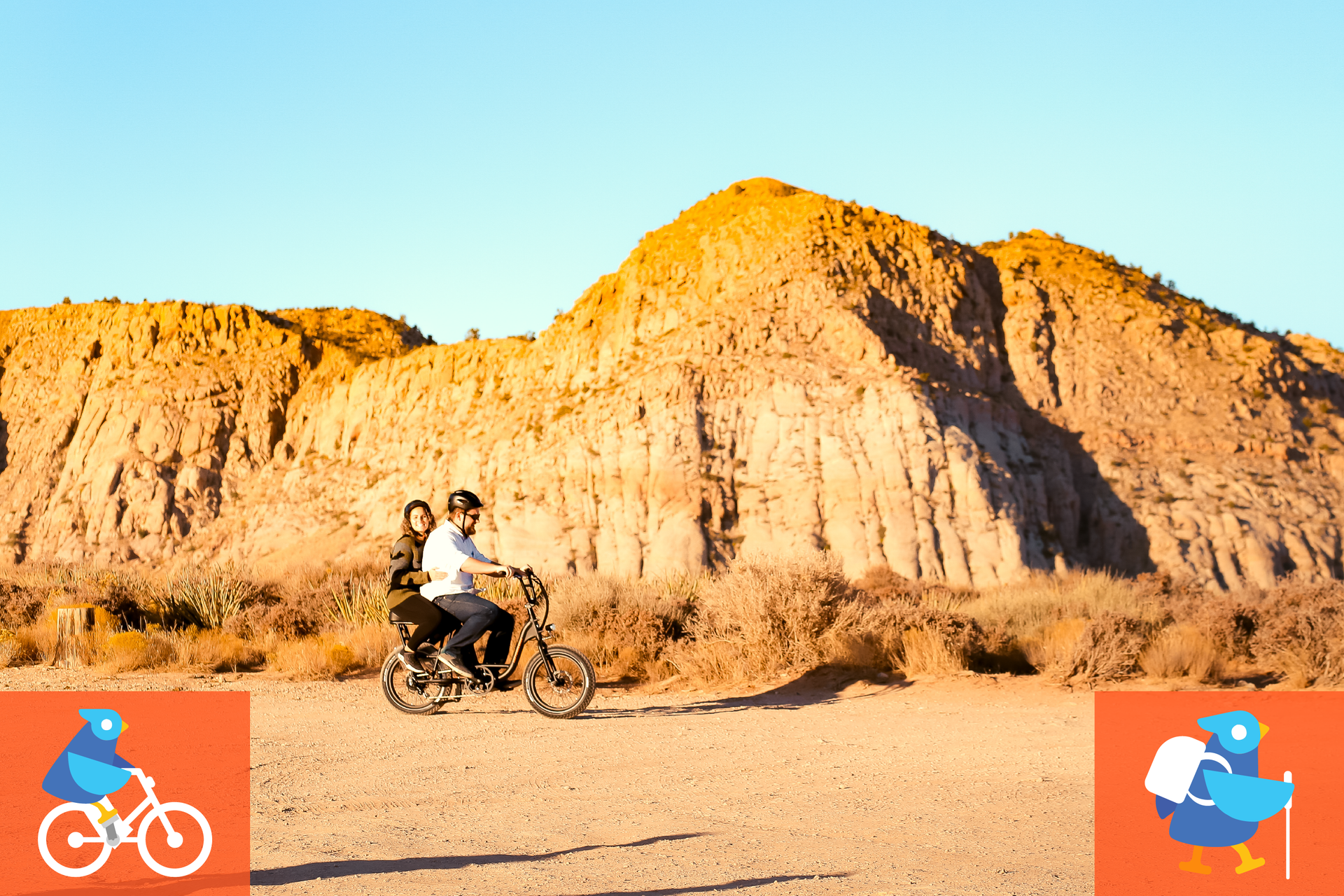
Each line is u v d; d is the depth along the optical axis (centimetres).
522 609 1597
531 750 865
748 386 6053
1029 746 859
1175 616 1658
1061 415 6288
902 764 792
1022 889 453
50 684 1292
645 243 7550
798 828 584
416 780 736
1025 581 3034
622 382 6469
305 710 1103
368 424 7594
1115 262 7644
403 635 1088
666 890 454
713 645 1420
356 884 464
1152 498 5678
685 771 771
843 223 7031
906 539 5156
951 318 6569
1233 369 6506
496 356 7450
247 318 8569
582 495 5831
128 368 8238
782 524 5397
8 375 8650
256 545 6925
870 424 5650
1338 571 5362
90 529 7200
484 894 447
